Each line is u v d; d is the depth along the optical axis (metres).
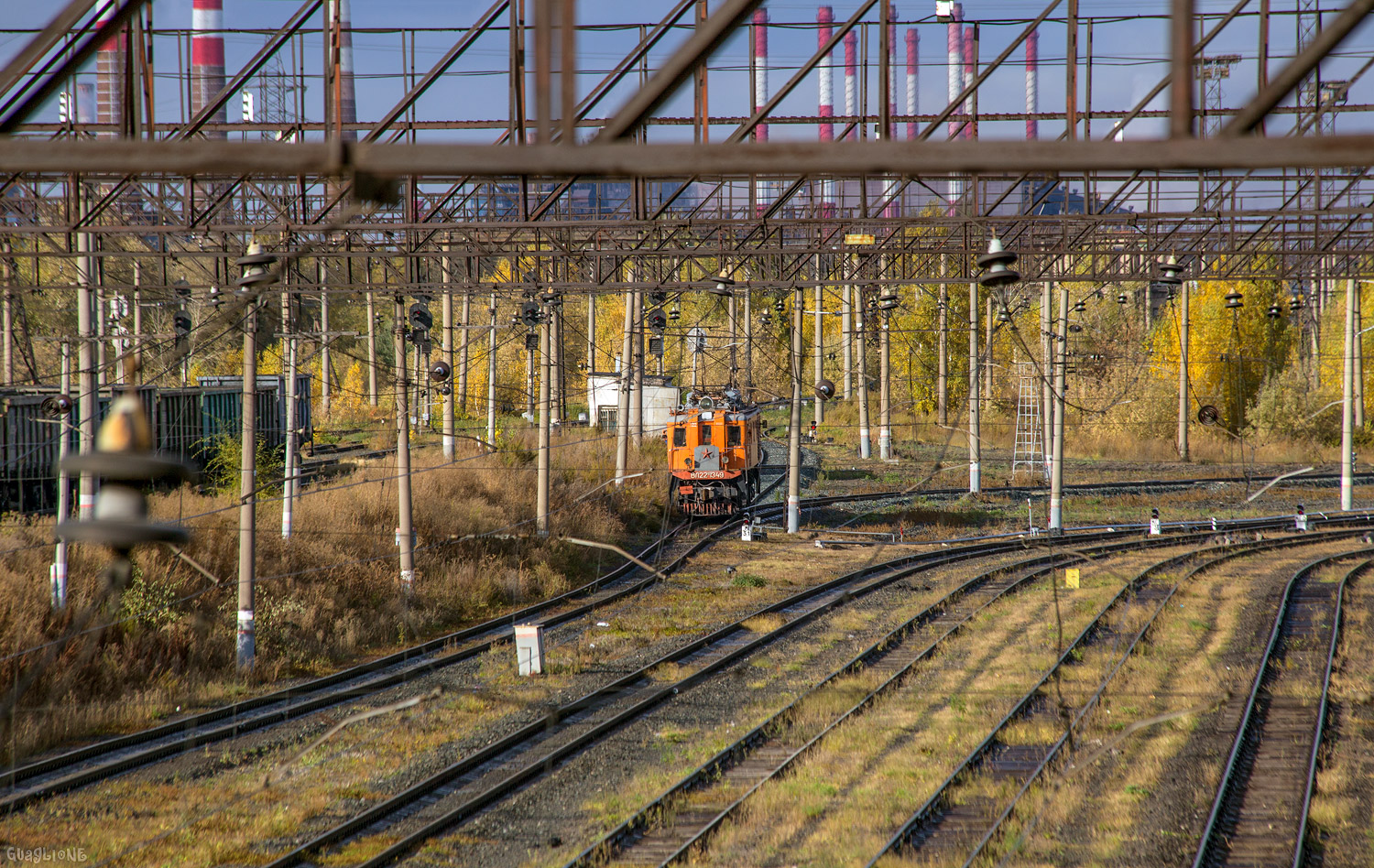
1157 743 14.23
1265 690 16.81
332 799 12.26
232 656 17.98
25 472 25.95
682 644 20.19
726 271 21.39
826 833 11.12
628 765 13.55
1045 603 23.39
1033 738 14.38
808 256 19.67
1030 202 18.20
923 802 11.97
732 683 17.45
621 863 10.48
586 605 23.70
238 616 17.70
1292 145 2.77
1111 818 11.73
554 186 17.02
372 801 12.22
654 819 11.55
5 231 15.07
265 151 2.78
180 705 15.79
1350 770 13.27
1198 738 14.41
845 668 17.89
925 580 26.64
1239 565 28.59
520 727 15.07
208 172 2.77
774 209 16.27
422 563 24.47
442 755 13.86
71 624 16.38
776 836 11.06
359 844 10.99
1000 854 10.66
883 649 19.58
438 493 29.39
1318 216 16.59
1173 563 28.64
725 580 26.86
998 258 10.77
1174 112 3.05
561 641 20.56
